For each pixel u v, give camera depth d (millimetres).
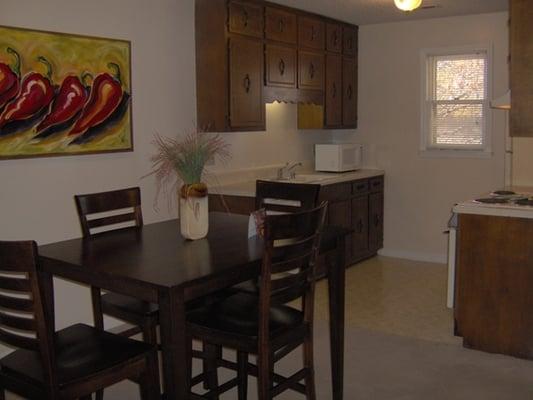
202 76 4754
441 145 6051
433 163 6074
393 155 6297
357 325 4246
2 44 3400
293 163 6105
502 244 3600
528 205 3631
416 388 3240
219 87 4684
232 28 4645
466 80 5852
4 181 3498
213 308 2689
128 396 3199
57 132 3736
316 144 6359
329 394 3191
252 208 4871
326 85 5852
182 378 2129
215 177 5102
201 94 4777
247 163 5492
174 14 4547
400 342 3910
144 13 4301
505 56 5590
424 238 6199
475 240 3680
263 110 5027
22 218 3611
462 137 5938
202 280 2182
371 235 6160
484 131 5797
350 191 5719
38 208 3695
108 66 4023
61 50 3717
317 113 5941
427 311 4543
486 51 5676
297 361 3627
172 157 2850
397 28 6109
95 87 3943
